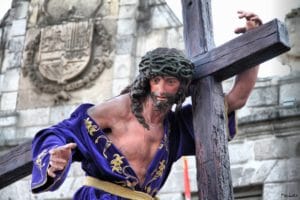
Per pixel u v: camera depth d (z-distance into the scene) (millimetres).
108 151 4793
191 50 5324
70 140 4797
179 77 4812
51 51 12852
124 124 4895
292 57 11695
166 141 4914
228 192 4801
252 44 4926
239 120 11359
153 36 12664
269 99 11445
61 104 12461
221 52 5070
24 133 12406
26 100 12703
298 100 11289
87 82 12438
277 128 11195
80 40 12773
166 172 4996
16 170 5965
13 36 13344
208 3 5512
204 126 4988
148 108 4871
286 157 11008
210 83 5078
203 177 4867
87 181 4797
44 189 4395
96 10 13039
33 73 12859
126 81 12297
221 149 4914
